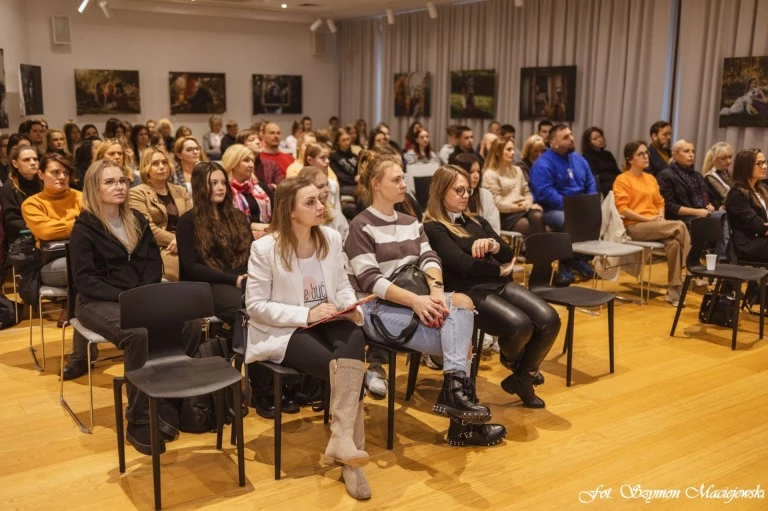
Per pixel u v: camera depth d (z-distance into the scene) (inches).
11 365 159.3
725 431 130.4
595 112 353.7
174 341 114.7
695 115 310.8
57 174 169.9
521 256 268.4
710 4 299.6
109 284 134.7
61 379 139.7
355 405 107.8
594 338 183.6
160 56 470.0
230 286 141.7
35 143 295.4
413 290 124.3
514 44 394.0
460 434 122.6
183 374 107.2
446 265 137.3
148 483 110.0
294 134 446.9
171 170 184.1
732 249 207.6
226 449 121.6
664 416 136.6
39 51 424.2
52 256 159.8
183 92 478.9
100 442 123.4
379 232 130.0
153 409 99.5
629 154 232.5
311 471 114.3
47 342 175.0
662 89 323.6
